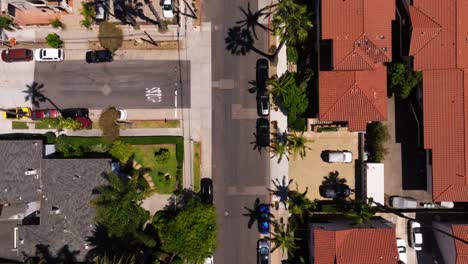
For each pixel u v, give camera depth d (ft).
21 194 185.26
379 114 179.83
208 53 198.39
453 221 192.34
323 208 192.24
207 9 197.88
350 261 173.68
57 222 184.14
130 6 198.39
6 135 198.08
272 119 196.95
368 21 173.17
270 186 197.06
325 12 175.52
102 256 183.42
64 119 189.88
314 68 191.42
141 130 198.08
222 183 197.36
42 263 180.75
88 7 196.03
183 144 197.26
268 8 196.54
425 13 177.78
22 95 199.21
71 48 199.11
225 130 197.88
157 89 198.49
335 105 180.14
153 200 197.06
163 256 187.93
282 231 185.06
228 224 196.65
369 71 180.24
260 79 195.11
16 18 199.11
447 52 176.45
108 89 198.49
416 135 195.62
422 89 181.57
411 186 196.24
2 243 190.49
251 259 195.83
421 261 194.70
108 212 169.68
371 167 188.96
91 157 194.80
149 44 198.39
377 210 186.09
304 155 192.95
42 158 186.60
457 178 178.29
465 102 176.76
